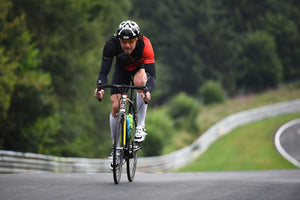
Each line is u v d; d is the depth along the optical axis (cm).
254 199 1112
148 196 1158
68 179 1599
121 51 1619
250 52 18712
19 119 5662
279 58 19900
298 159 7906
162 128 10325
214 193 1224
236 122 12119
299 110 14488
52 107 5894
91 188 1326
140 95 1698
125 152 1576
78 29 7538
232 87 19962
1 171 4141
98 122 8894
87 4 7738
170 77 19612
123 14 11969
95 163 6312
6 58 5047
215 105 15412
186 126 11956
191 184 1484
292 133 10438
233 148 9444
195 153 9344
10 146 5853
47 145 6388
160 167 7688
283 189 1323
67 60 7331
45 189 1287
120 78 1705
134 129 1709
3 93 4859
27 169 4653
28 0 6594
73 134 7312
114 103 1655
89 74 8025
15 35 5622
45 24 7088
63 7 7131
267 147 9056
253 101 15800
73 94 7694
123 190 1286
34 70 6000
